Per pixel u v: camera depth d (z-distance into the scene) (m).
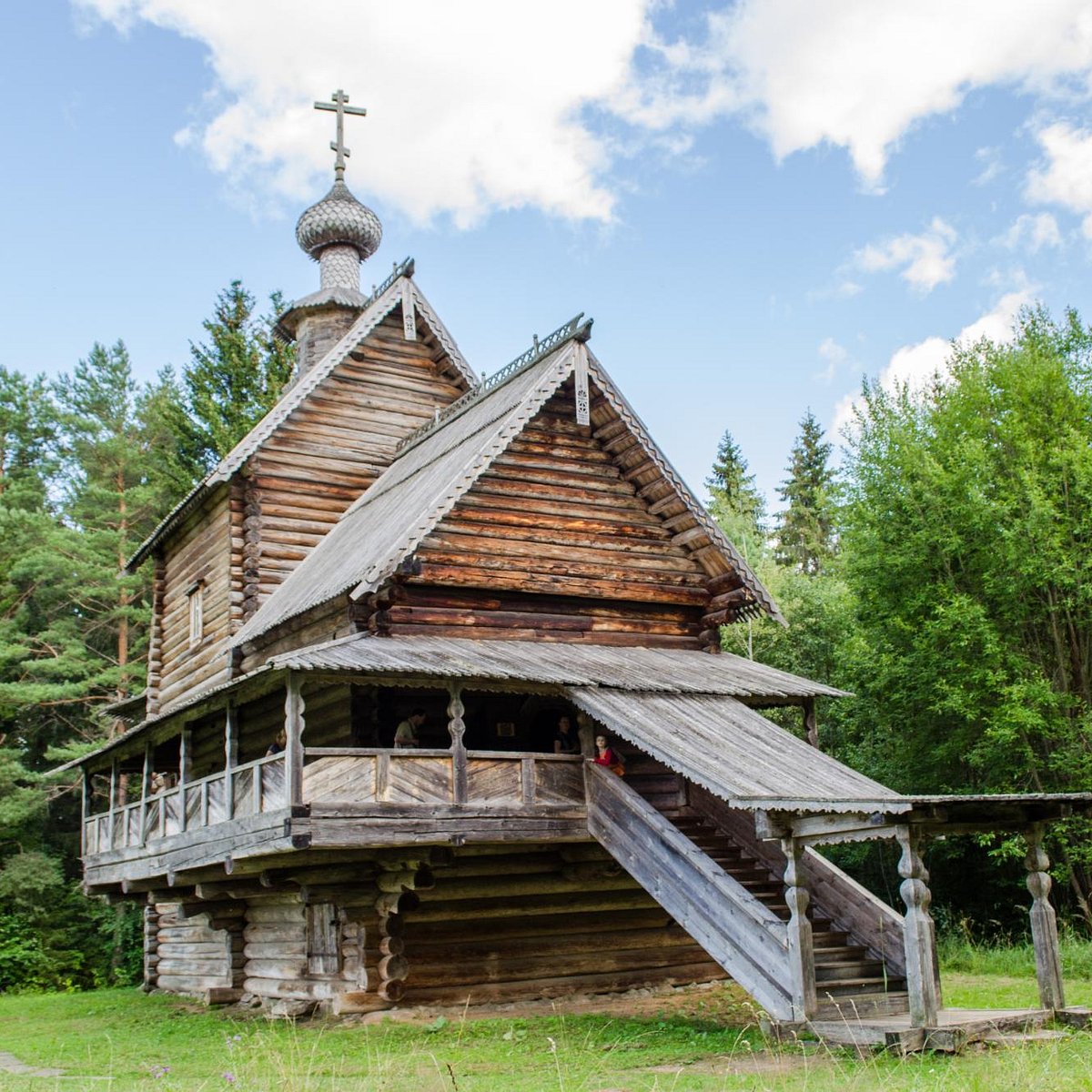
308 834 14.77
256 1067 12.83
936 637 27.69
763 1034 13.73
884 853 31.34
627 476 20.48
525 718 19.55
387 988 17.14
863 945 15.36
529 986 18.44
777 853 17.11
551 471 19.75
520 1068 12.65
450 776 16.02
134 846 20.78
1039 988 13.49
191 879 19.69
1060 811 13.83
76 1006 25.00
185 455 41.50
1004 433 28.58
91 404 46.59
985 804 12.62
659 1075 11.51
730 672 19.12
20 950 34.16
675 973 19.84
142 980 35.44
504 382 21.44
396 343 26.05
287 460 24.16
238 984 21.80
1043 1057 10.94
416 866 16.42
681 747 14.95
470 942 18.16
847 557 31.27
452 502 17.39
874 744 31.08
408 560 17.30
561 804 16.83
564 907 18.89
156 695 27.62
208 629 24.36
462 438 20.38
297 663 14.68
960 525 28.11
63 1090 12.16
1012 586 26.58
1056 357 29.23
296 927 20.02
